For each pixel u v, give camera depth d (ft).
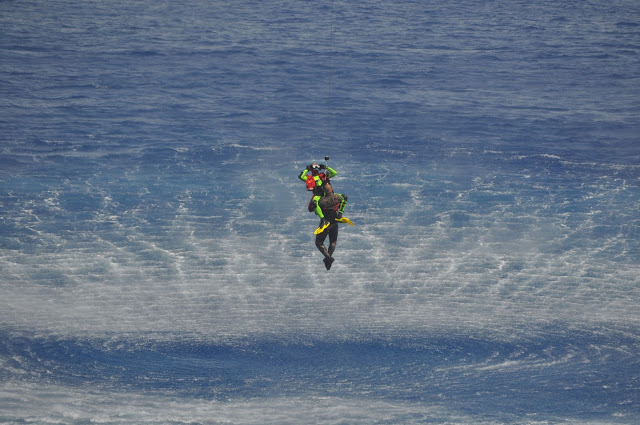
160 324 202.18
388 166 329.11
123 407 156.76
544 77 507.30
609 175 318.04
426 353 188.96
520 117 409.90
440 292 222.69
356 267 238.27
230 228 264.93
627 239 255.29
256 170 323.37
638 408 160.76
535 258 242.99
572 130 385.70
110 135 366.02
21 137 356.18
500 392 168.66
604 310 210.38
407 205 285.84
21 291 216.95
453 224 269.03
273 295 220.43
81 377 172.96
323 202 163.53
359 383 173.68
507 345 192.85
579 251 247.09
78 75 491.72
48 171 313.73
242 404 160.97
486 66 537.24
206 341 194.08
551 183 309.01
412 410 159.02
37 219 265.54
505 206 284.82
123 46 587.68
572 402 163.22
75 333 195.21
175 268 234.79
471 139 369.91
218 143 358.02
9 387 165.37
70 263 235.20
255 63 535.19
